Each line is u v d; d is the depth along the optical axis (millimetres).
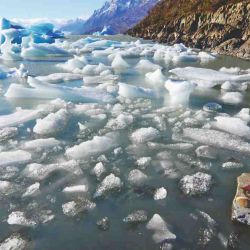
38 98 10633
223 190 5562
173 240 4441
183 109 9766
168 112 9438
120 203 5215
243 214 4762
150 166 6312
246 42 23859
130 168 6234
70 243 4402
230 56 23344
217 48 25953
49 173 5988
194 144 7234
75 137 7562
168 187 5641
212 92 12078
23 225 4723
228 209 5070
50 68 17391
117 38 39594
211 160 6555
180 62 20203
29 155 6582
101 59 21344
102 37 41500
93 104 9992
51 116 8406
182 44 29500
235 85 13062
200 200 5293
